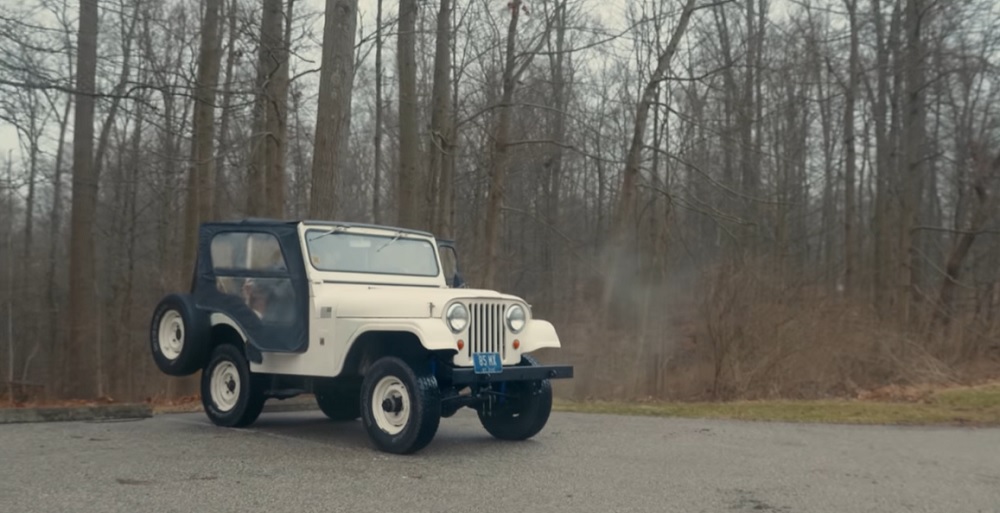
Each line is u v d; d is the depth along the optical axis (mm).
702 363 17969
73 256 18156
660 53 22375
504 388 9188
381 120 27281
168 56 20672
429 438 8180
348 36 13539
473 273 24500
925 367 17922
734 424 11320
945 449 9367
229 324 9664
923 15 22953
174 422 10523
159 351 10180
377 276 9430
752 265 18562
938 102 24766
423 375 8250
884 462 8492
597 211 32812
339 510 6105
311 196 13398
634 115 24656
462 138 25781
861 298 21109
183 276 19453
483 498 6578
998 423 11484
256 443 8891
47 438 9039
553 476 7457
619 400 17297
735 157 24812
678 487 7105
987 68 22781
